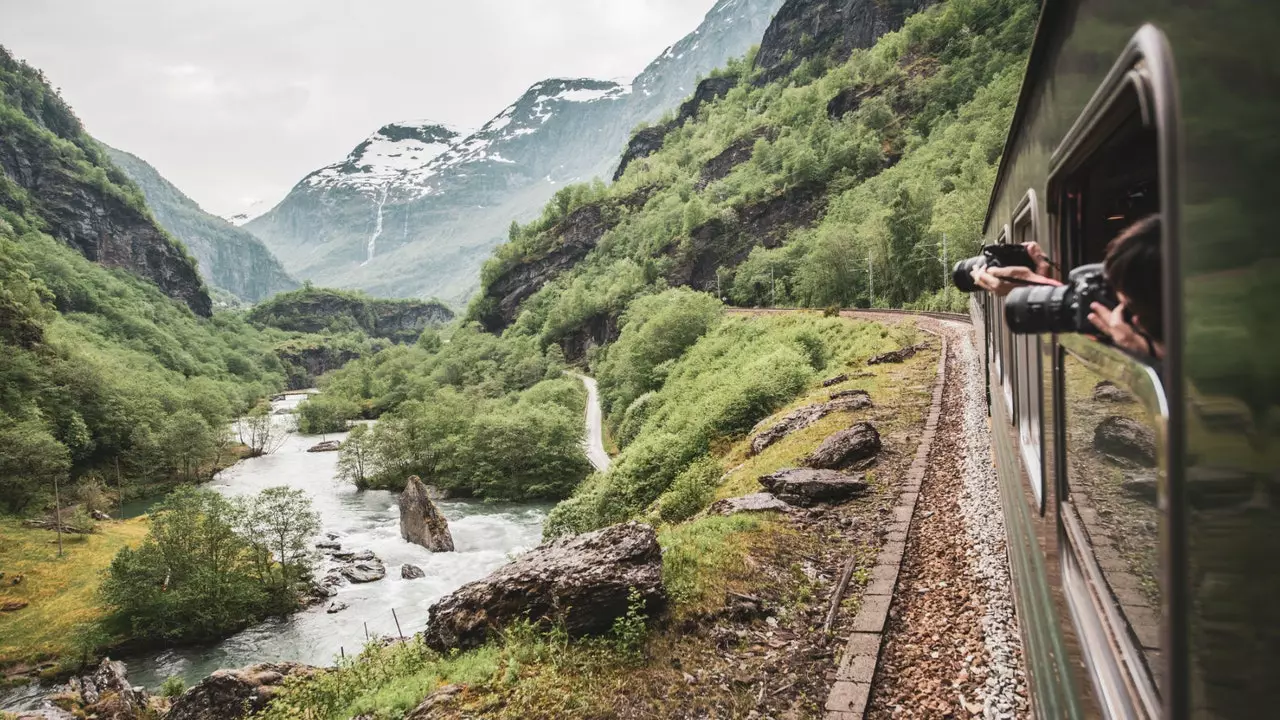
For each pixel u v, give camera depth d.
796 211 112.31
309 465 73.31
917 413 17.02
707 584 9.11
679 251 121.44
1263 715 1.12
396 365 138.50
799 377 25.53
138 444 67.75
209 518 33.16
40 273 137.75
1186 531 1.33
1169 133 1.31
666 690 7.31
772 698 6.97
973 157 71.81
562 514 24.42
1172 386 1.31
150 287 185.12
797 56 183.88
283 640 29.44
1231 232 1.09
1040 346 3.48
